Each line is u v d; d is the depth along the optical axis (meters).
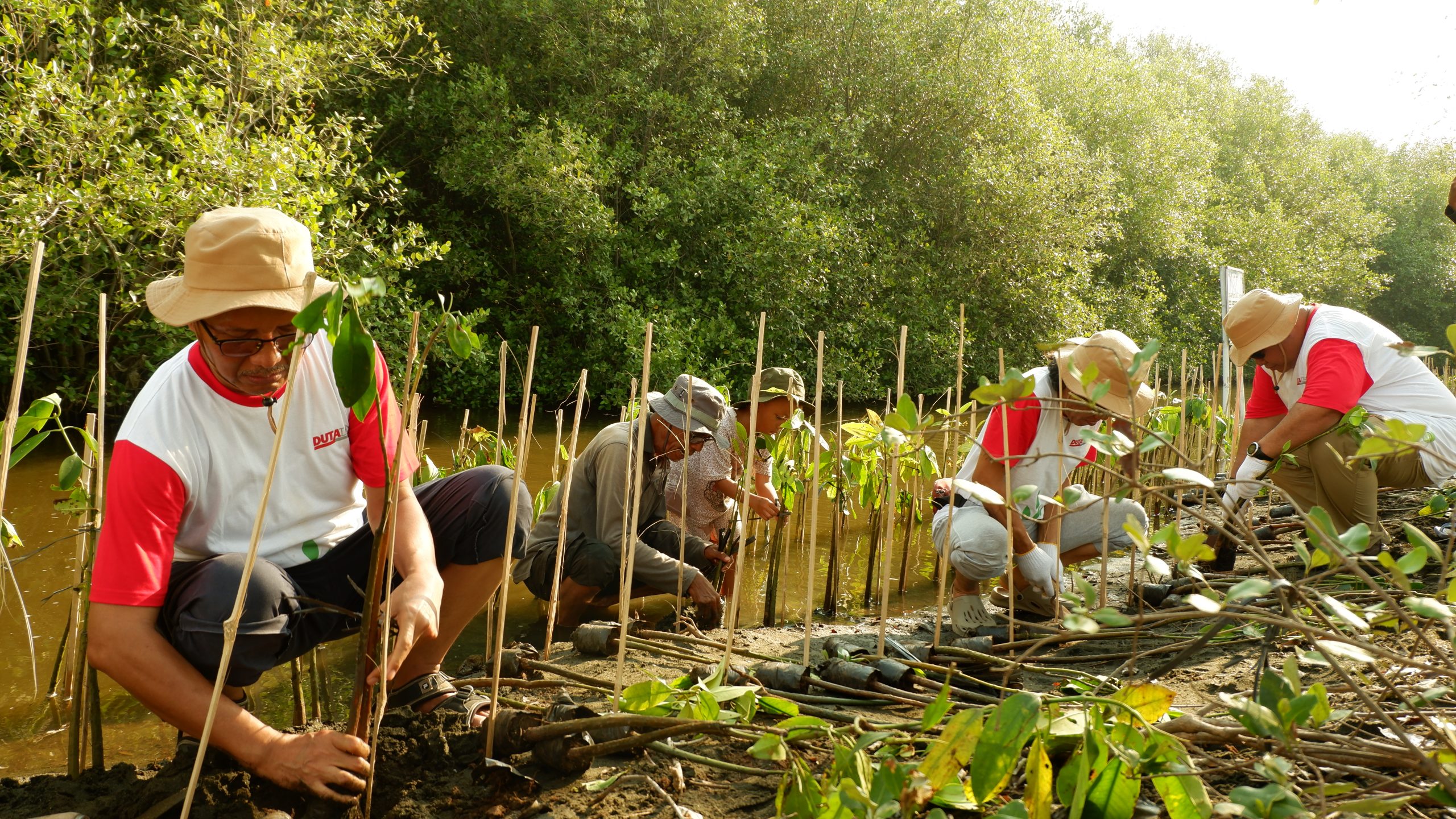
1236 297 5.83
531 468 7.05
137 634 1.68
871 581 4.45
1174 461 4.30
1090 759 1.51
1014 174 15.08
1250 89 27.48
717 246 13.37
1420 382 3.70
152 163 8.13
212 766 1.91
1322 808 1.31
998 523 3.13
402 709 2.19
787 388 4.18
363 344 1.45
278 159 7.82
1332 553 1.50
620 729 2.04
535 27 12.70
